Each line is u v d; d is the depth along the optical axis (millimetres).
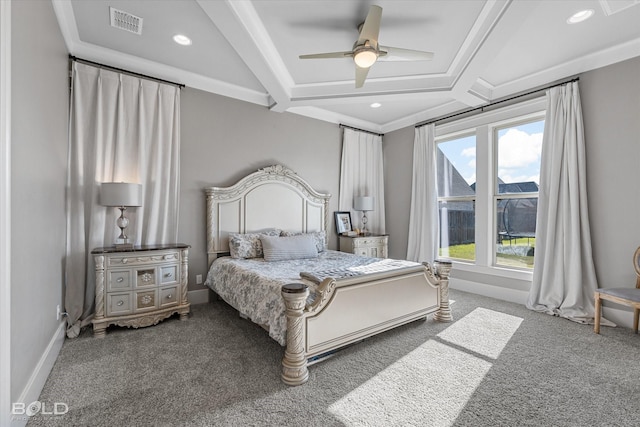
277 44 2785
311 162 4684
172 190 3352
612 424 1539
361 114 4938
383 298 2537
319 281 2230
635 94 2801
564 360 2201
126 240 2924
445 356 2264
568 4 2291
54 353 2125
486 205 4027
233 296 2836
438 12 2312
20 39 1513
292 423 1530
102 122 2924
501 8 2160
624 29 2604
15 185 1426
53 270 2197
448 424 1536
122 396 1740
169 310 2900
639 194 2789
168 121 3314
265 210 4066
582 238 3086
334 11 2322
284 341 2008
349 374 2008
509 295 3740
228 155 3840
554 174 3236
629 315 2822
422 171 4754
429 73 3275
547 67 3309
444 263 3072
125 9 2357
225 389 1818
